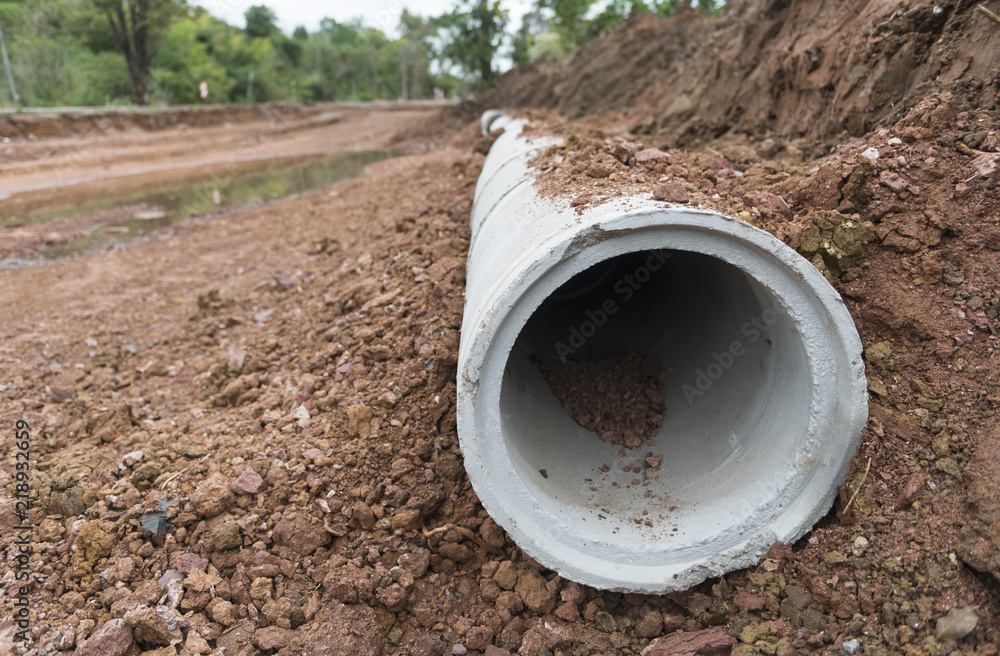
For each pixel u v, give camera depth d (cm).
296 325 531
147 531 316
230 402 444
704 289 407
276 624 283
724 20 1071
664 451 357
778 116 592
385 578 297
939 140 337
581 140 423
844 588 259
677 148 700
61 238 899
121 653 266
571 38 2242
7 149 1548
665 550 282
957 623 226
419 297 450
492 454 276
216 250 821
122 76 2895
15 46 2444
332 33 5044
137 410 439
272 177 1402
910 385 297
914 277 312
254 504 328
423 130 2145
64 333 565
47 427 414
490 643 286
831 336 263
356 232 766
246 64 4125
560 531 283
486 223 393
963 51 370
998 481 245
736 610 275
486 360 267
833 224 316
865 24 479
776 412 299
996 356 285
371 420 360
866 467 280
